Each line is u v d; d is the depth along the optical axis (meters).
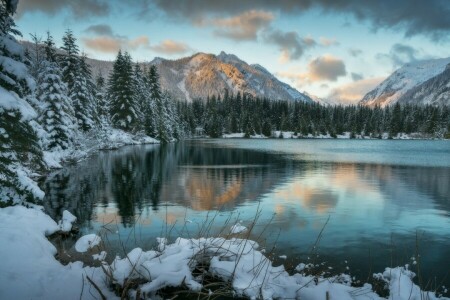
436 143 80.38
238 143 67.62
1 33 9.50
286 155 37.72
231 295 4.93
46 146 24.75
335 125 126.00
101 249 7.63
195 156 34.53
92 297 4.71
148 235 8.97
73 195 14.38
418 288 5.74
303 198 14.34
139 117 56.38
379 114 132.88
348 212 11.97
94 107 41.66
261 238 9.04
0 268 5.09
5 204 8.77
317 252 8.06
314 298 4.86
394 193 15.73
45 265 5.66
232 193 15.17
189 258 5.62
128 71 52.78
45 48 35.34
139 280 5.12
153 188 16.20
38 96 26.14
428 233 9.67
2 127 8.77
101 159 30.23
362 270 7.04
